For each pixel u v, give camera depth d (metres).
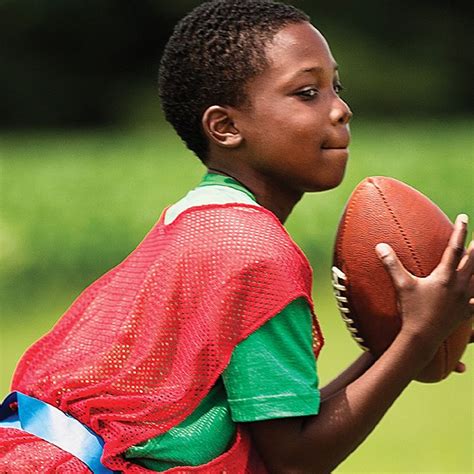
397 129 72.94
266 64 9.68
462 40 94.31
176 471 9.13
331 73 9.84
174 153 54.72
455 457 19.34
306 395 9.09
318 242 35.38
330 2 95.75
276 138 9.69
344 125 9.84
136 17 95.75
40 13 93.44
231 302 9.09
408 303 9.38
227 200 9.64
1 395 22.47
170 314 9.28
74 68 95.25
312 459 9.22
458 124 84.38
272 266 9.13
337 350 26.02
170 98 10.17
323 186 9.81
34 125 93.94
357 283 10.02
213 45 9.80
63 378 9.48
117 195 40.22
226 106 9.84
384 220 10.02
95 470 9.19
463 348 10.32
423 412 22.30
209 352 9.07
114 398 9.22
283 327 9.20
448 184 39.28
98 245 36.53
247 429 9.31
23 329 29.50
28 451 9.30
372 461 19.19
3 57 93.75
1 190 40.28
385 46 94.88
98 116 94.69
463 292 9.39
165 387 9.22
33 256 36.12
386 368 9.31
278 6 9.96
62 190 40.41
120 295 9.73
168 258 9.45
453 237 9.38
